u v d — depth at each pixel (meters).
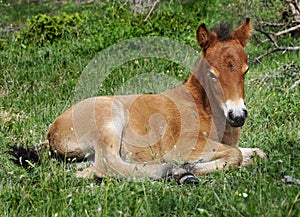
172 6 20.72
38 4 25.77
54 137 9.70
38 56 16.30
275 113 11.56
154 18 18.17
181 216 7.29
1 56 16.52
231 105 8.55
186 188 8.23
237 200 7.31
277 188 7.63
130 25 17.84
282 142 9.77
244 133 10.59
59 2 25.94
